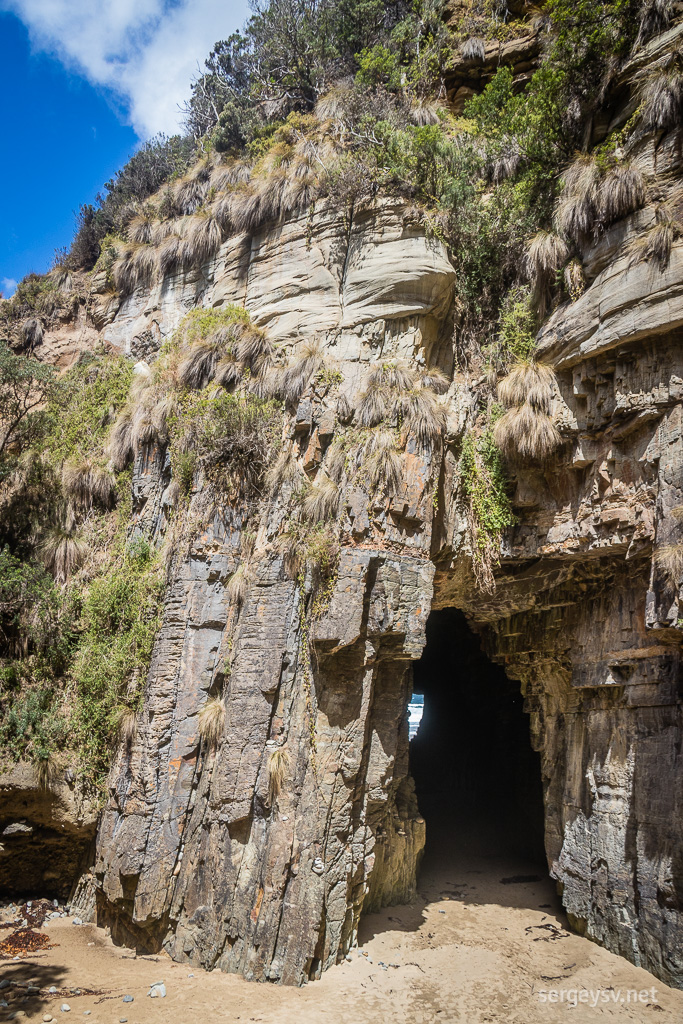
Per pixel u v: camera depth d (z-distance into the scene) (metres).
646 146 12.80
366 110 16.42
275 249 16.08
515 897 15.59
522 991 11.09
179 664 13.22
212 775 12.44
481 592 15.39
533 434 13.47
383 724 12.88
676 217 11.87
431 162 15.27
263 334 15.21
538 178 15.23
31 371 17.30
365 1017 10.09
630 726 12.87
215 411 14.45
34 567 15.12
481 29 18.67
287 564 12.78
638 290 12.02
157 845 12.27
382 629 12.25
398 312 14.35
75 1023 9.30
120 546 15.59
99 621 14.41
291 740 12.05
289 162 16.27
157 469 15.73
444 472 13.95
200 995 10.41
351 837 12.16
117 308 20.34
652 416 12.09
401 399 13.24
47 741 13.31
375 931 13.06
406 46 19.20
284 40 21.33
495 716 22.45
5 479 16.34
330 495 12.81
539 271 14.27
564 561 14.16
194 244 17.98
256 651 12.64
